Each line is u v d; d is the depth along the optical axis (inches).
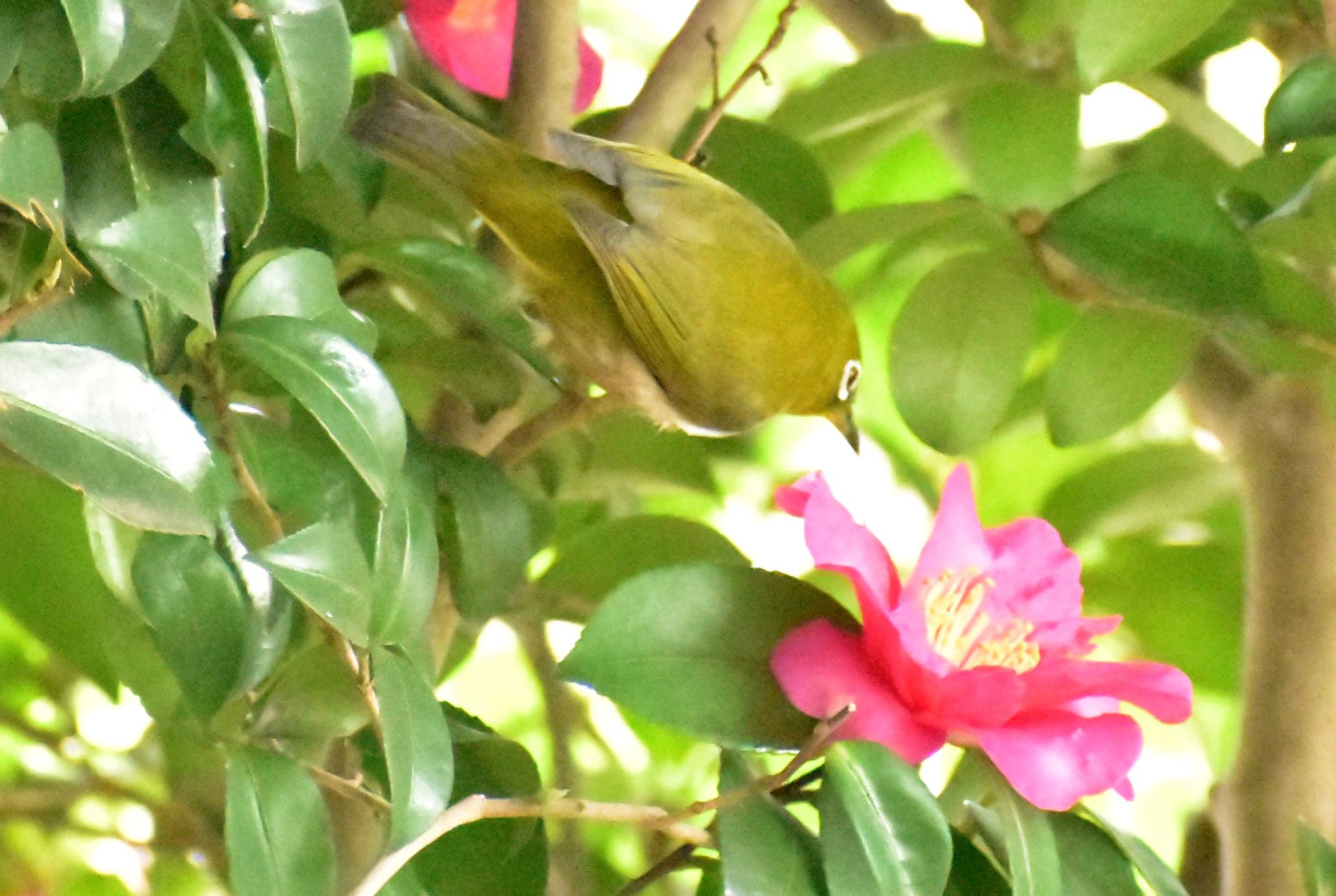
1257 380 93.5
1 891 93.1
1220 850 93.4
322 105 86.7
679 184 91.4
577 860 93.5
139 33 85.6
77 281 85.4
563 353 94.7
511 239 93.8
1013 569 88.3
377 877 85.7
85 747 93.9
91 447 85.0
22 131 84.7
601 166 91.3
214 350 86.3
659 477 94.4
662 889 93.9
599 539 92.2
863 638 87.4
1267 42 94.4
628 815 86.5
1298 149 91.2
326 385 86.0
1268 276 91.4
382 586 87.0
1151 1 90.4
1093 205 90.7
